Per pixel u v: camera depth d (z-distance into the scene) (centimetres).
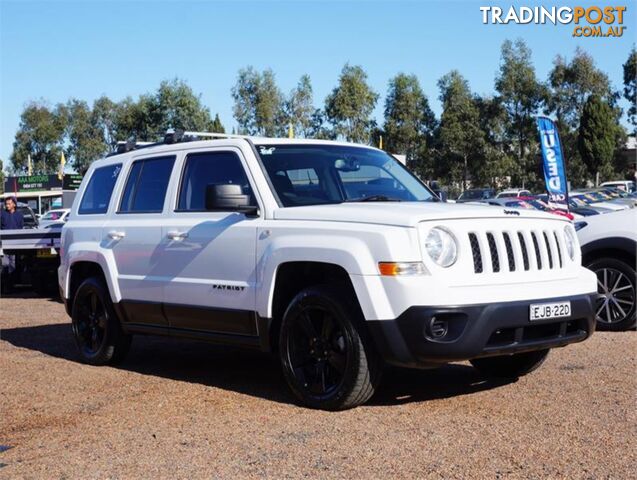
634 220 838
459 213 534
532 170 5534
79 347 775
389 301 511
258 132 6178
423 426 497
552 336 552
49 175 6969
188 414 549
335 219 550
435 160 6097
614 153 5500
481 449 448
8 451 477
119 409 572
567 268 581
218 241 620
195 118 6419
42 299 1384
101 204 774
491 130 5706
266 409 555
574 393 577
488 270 528
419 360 512
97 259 742
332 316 539
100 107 8156
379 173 674
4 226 1627
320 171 638
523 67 5506
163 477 417
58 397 617
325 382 549
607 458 429
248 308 595
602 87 5362
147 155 729
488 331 511
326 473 414
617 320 841
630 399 555
